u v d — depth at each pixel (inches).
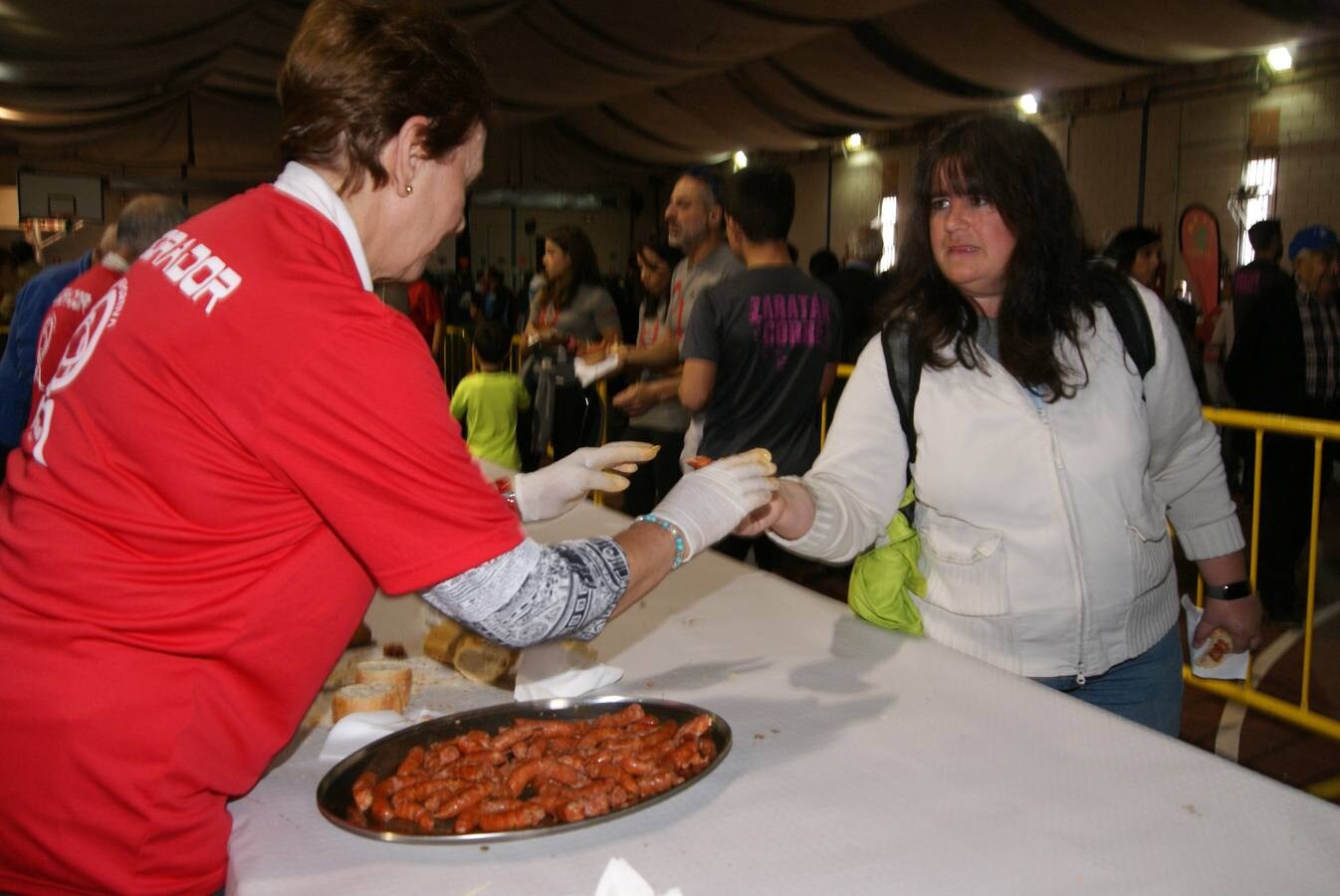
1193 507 74.9
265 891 41.3
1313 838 44.1
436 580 44.0
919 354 67.2
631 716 54.4
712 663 64.7
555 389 213.3
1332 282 192.5
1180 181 459.8
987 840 44.2
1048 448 64.8
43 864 43.6
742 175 139.5
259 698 45.5
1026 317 64.0
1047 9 378.9
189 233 47.1
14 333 136.2
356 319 43.5
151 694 43.1
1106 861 42.7
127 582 42.9
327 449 42.4
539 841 44.5
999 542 66.4
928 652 65.6
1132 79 466.0
